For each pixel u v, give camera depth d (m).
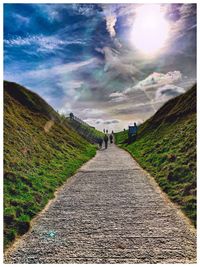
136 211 16.16
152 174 24.23
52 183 21.91
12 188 18.02
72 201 18.34
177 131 34.72
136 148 46.69
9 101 43.47
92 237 13.26
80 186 22.06
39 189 19.55
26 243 12.92
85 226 14.41
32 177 21.30
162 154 28.61
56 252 12.10
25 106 48.69
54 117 55.41
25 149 27.67
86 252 12.02
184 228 13.87
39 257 11.78
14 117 37.25
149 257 11.54
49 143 37.03
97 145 68.50
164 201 17.61
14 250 12.38
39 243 12.88
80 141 55.44
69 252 12.06
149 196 18.70
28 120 42.03
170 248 12.14
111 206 17.14
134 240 12.87
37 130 39.75
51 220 15.28
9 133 28.98
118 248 12.26
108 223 14.70
